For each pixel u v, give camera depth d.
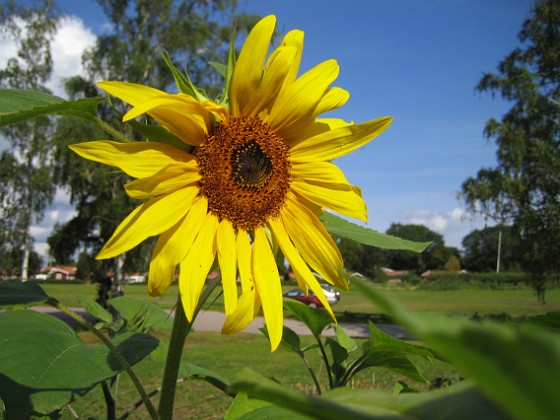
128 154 0.28
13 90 0.27
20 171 5.54
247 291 0.29
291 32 0.33
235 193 0.31
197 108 0.29
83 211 4.34
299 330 3.93
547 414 0.05
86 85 4.58
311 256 0.33
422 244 0.33
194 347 3.05
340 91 0.34
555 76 4.11
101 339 0.28
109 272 5.07
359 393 0.11
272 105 0.33
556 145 4.00
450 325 0.05
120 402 1.51
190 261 0.28
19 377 0.25
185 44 4.43
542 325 0.23
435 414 0.09
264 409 0.24
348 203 0.34
